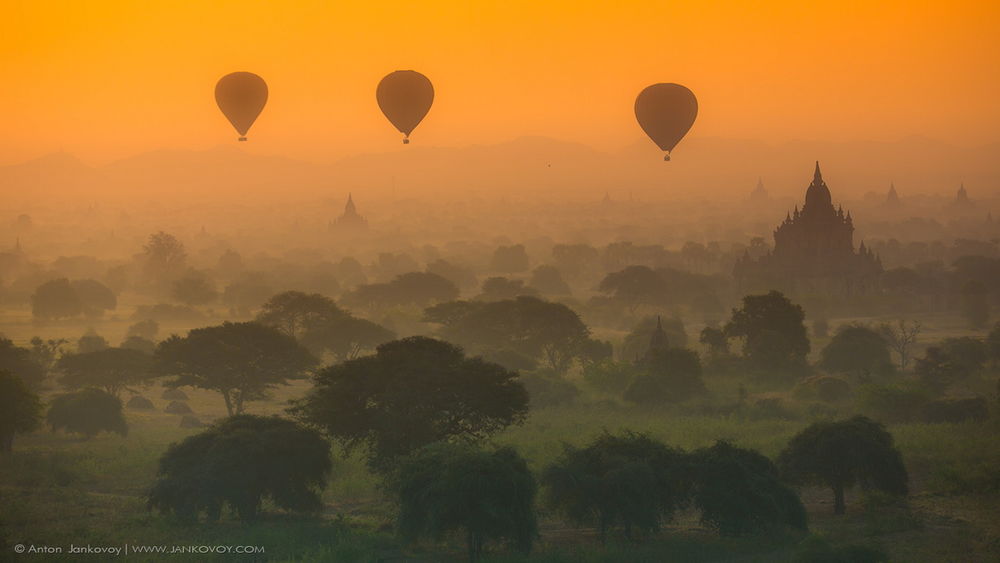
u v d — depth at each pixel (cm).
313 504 18575
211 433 18738
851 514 18575
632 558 15125
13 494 19388
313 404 19988
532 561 14800
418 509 15462
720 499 16688
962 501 18875
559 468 16738
